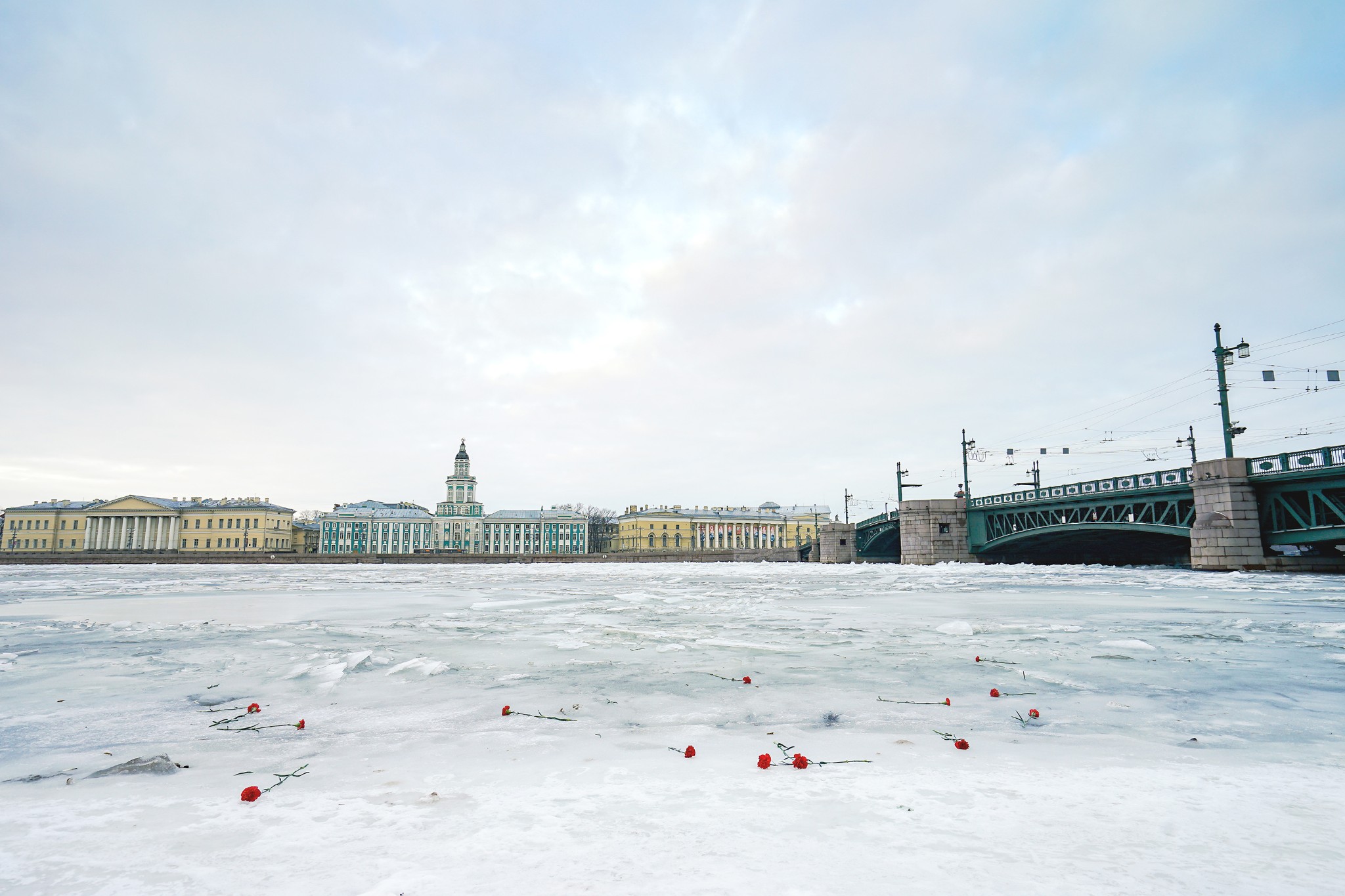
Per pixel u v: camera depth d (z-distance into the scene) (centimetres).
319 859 383
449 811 462
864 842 402
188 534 12575
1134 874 354
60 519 12644
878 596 2777
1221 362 3856
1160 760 580
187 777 554
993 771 547
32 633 1595
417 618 1925
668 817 447
